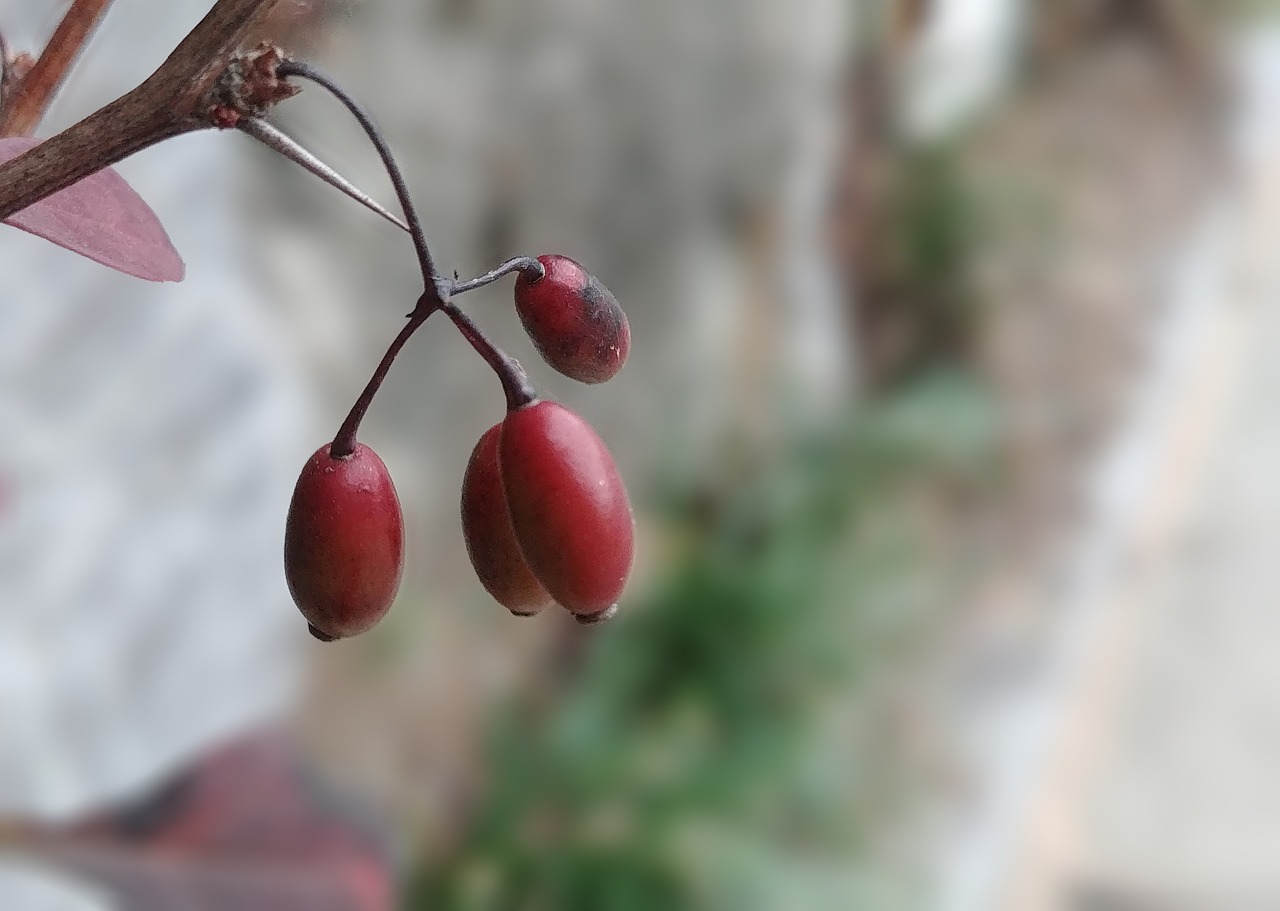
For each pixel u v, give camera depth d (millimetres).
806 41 280
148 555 180
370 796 205
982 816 252
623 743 246
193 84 73
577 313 88
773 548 285
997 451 353
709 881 221
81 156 73
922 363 392
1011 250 441
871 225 396
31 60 84
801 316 332
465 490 88
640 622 267
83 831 165
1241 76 638
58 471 174
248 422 197
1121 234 486
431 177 217
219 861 171
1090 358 417
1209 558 360
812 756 250
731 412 311
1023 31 542
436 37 207
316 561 82
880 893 230
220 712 183
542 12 224
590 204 255
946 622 300
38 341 175
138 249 79
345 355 226
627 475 294
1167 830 280
